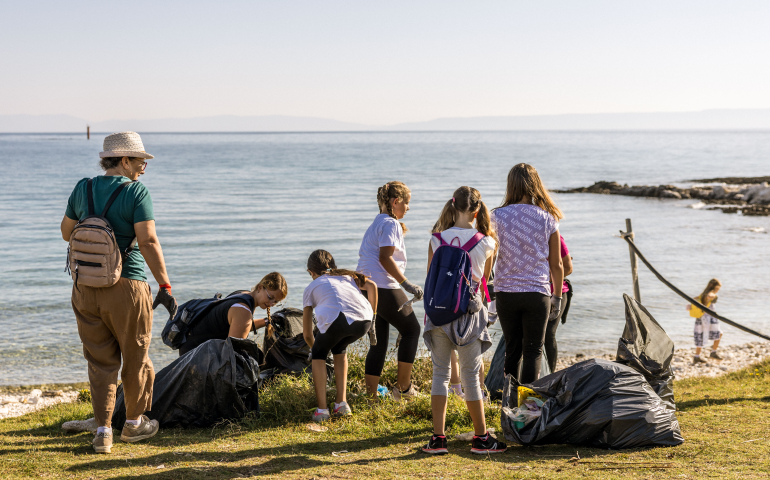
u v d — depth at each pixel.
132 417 4.17
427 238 27.94
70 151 142.88
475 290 4.06
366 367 5.33
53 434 4.51
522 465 3.69
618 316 14.72
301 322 6.22
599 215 37.19
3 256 23.17
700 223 33.19
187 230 30.27
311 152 149.00
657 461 3.72
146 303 3.91
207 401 4.66
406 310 5.24
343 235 28.80
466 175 72.19
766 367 7.86
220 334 5.24
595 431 4.06
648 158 117.25
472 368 3.99
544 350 5.25
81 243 3.63
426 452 3.98
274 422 4.77
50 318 14.45
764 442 4.10
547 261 4.55
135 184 3.89
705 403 5.45
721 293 16.75
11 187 54.16
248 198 46.62
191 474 3.47
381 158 117.38
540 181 4.67
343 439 4.32
